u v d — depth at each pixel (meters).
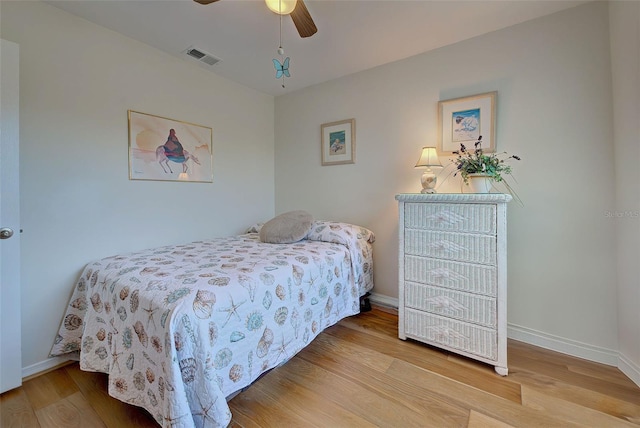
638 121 1.43
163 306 1.15
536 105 1.86
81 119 1.84
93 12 1.78
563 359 1.75
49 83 1.71
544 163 1.84
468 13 1.80
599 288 1.70
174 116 2.36
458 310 1.76
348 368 1.68
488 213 1.63
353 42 2.15
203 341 1.12
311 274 1.78
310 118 3.03
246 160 3.02
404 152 2.44
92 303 1.61
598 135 1.68
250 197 3.07
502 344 1.60
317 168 3.01
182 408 1.05
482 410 1.33
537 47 1.85
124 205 2.06
